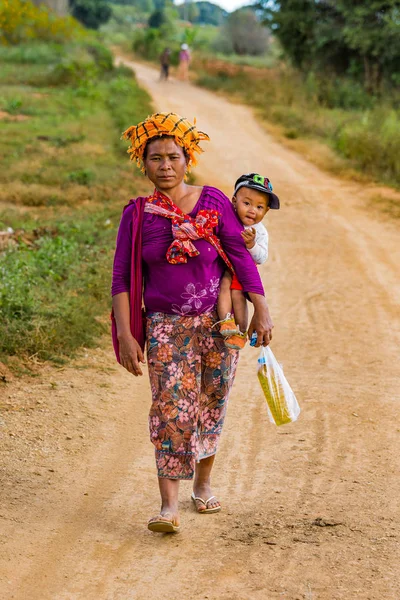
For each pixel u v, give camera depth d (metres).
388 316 12.13
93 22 105.88
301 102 41.38
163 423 5.34
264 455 7.08
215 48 86.25
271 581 4.73
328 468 6.71
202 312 5.38
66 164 24.42
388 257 16.50
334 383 9.12
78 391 8.54
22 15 59.50
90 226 17.16
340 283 14.27
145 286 5.46
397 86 43.44
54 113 34.31
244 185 5.40
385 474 6.53
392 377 9.31
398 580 4.68
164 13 123.25
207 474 5.93
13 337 9.45
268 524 5.61
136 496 6.18
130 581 4.81
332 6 47.03
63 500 6.03
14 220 17.75
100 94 40.66
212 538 5.40
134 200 5.35
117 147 27.55
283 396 5.52
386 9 42.22
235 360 5.60
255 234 5.37
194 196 5.34
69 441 7.22
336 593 4.54
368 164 27.47
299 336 11.14
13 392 8.30
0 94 37.50
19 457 6.77
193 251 5.20
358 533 5.37
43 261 13.41
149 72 60.72
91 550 5.23
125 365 5.41
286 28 48.66
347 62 48.31
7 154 25.53
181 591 4.66
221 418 5.68
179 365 5.35
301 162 29.33
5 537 5.34
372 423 7.80
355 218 20.89
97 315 11.27
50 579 4.85
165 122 5.23
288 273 15.10
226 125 37.09
